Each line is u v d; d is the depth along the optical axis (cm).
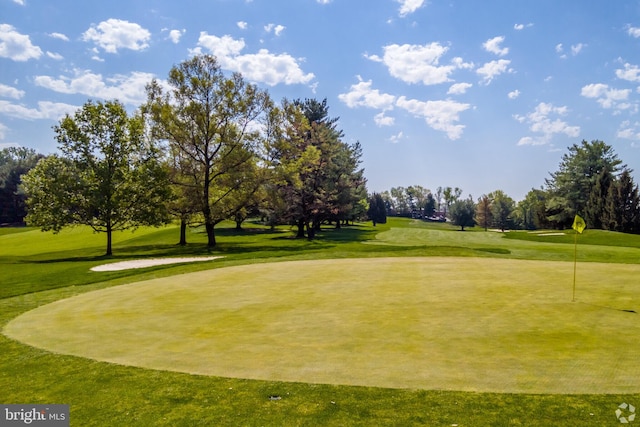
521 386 532
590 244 3472
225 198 3591
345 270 1525
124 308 1045
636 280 1245
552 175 7150
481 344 694
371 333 763
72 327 887
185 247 3609
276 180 3612
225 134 3356
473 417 452
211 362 641
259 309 970
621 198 5575
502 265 1605
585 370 581
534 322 816
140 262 2269
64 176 3008
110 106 3123
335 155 5153
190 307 1022
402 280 1291
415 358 636
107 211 3059
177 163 3491
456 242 3794
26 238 4975
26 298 1296
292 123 4047
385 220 11656
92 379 587
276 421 455
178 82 3272
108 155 3109
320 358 645
